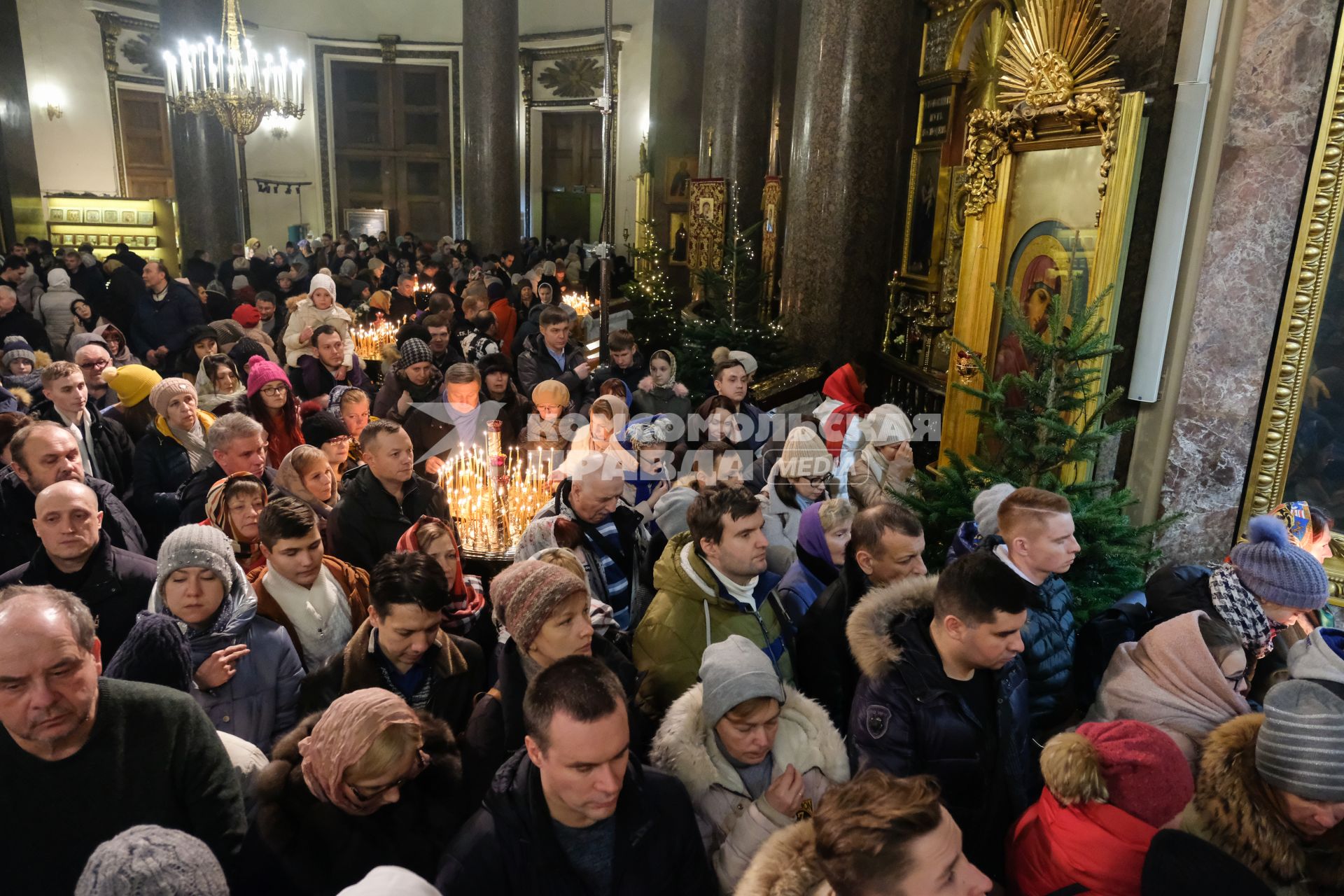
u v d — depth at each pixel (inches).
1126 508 177.0
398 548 124.1
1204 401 165.5
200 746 79.0
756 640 102.0
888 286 350.0
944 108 311.6
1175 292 164.7
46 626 68.9
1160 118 161.9
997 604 81.5
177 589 98.1
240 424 151.2
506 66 696.4
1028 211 192.5
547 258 736.3
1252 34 151.9
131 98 828.6
